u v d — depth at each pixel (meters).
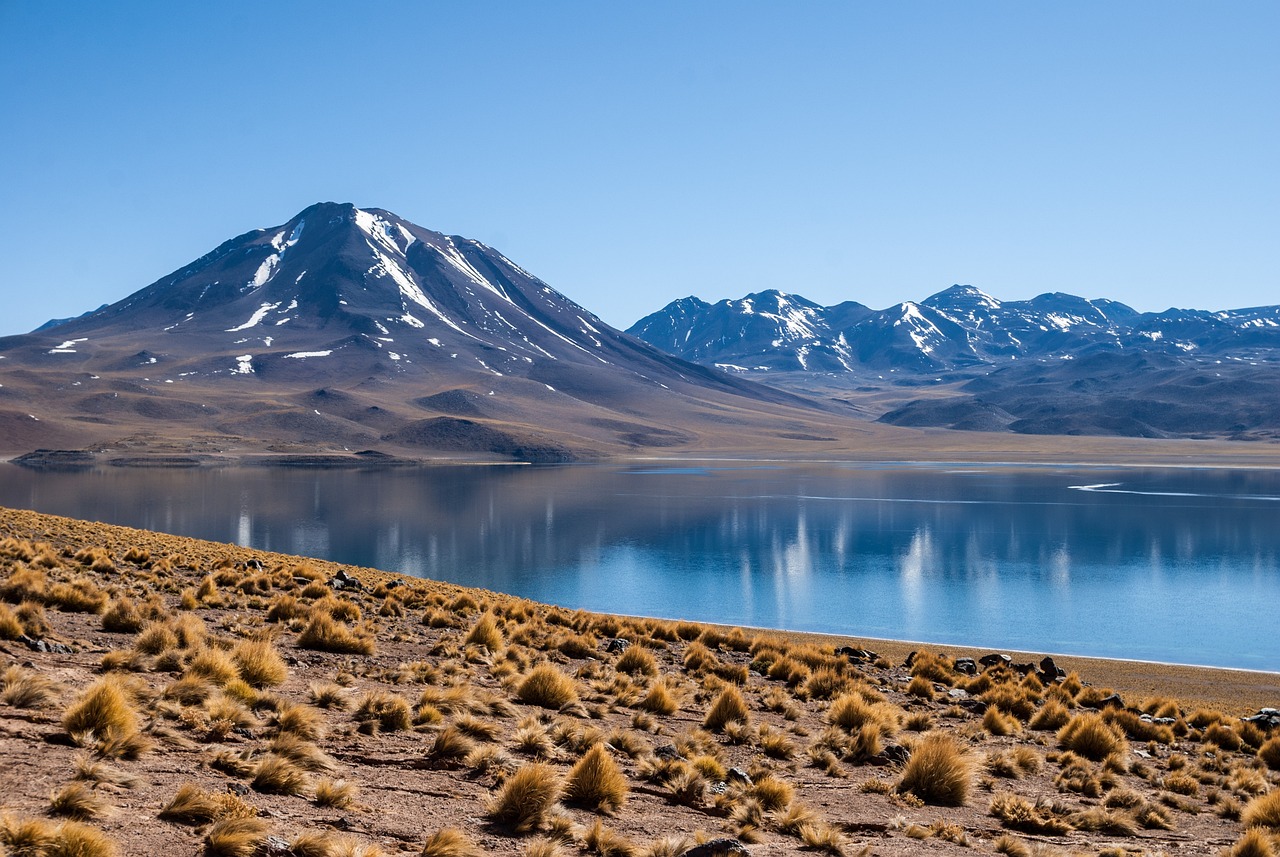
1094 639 56.25
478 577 79.38
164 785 9.14
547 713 16.50
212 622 20.78
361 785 10.64
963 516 133.62
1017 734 20.58
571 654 23.94
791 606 67.31
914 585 77.56
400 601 30.22
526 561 89.50
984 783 15.52
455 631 25.20
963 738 19.28
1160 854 11.96
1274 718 24.78
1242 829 14.39
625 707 18.34
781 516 133.50
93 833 7.09
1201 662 50.06
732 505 149.62
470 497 161.75
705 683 22.25
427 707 14.18
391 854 8.38
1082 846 12.28
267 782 9.66
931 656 30.92
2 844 6.79
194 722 11.46
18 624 14.98
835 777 14.91
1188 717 25.09
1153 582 80.00
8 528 35.41
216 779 9.60
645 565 88.00
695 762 13.52
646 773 13.18
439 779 11.37
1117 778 16.59
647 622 32.34
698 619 61.50
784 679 24.91
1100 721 19.78
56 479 193.75
